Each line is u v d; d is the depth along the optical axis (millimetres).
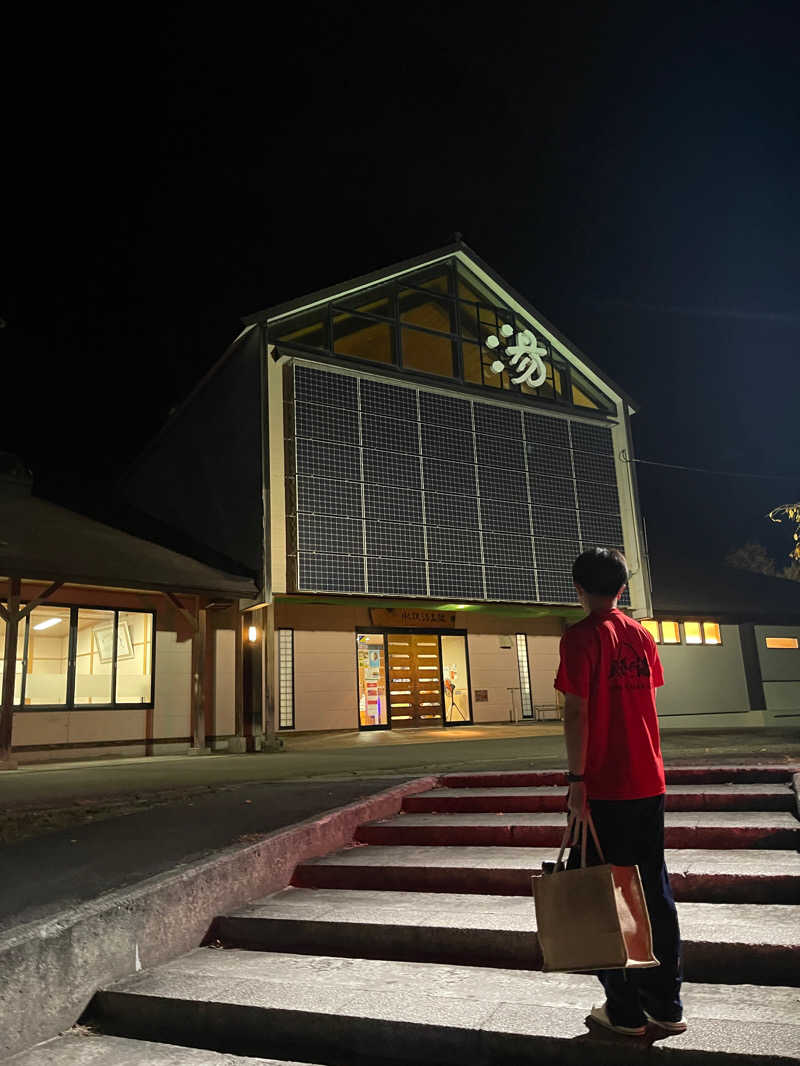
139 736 14016
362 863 4734
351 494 15625
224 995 3332
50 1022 3332
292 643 16297
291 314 15938
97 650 13797
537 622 19969
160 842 5020
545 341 19672
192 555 15281
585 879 2639
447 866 4480
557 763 8070
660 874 2861
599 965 2539
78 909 3613
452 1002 3141
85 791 7461
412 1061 2955
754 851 4492
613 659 2939
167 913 3926
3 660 12570
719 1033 2717
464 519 17000
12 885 4238
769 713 21422
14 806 6496
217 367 17172
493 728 17391
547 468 18641
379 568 15633
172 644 14766
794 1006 2949
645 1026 2748
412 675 17859
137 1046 3250
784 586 25297
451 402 17547
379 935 3805
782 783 5758
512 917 3793
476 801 5898
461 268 18688
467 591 16672
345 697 16703
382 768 8820
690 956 3342
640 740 2891
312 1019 3109
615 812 2805
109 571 12547
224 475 16297
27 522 14172
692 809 5395
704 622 21266
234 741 14180
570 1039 2768
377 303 17109
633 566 19344
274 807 5953
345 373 16188
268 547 14531
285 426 15383
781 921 3541
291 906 4266
